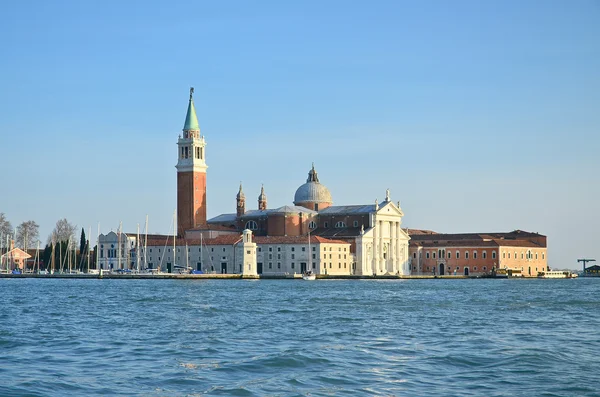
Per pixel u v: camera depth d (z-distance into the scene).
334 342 93.44
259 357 80.75
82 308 146.38
